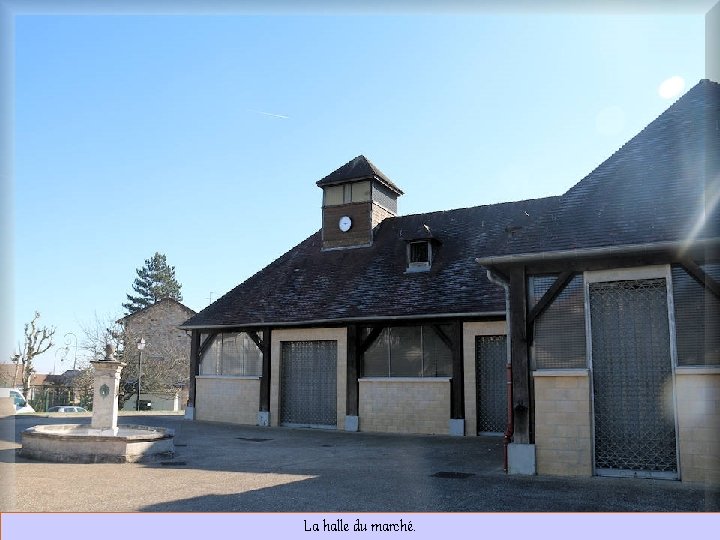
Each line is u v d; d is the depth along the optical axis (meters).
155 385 38.19
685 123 10.20
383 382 15.34
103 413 10.95
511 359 9.20
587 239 8.88
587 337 8.80
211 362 18.39
